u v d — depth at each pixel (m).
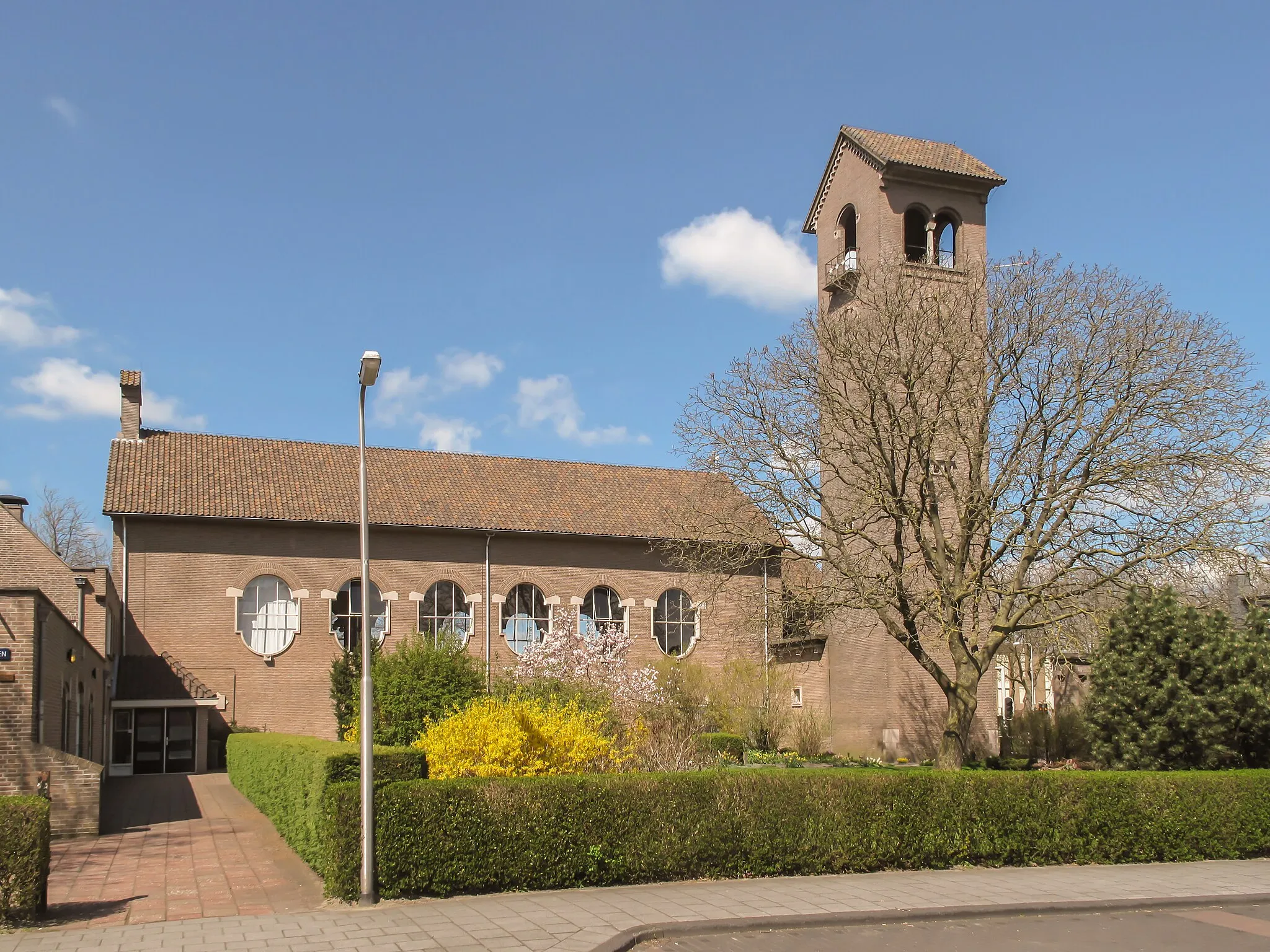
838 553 26.00
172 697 33.06
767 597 28.38
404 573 37.50
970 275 27.03
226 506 35.28
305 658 35.69
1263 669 22.45
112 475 35.34
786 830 15.21
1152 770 21.12
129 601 33.97
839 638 35.28
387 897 12.98
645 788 14.48
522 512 39.78
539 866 13.71
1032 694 35.28
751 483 25.00
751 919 12.11
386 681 28.00
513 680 30.16
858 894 13.79
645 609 40.53
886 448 25.22
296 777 17.02
